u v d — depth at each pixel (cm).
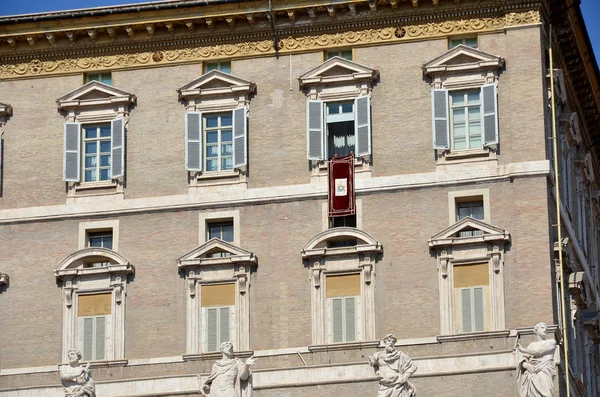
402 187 7975
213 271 8031
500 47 8056
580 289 8250
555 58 8456
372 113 8088
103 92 8300
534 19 8038
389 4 8131
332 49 8206
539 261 7788
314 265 7950
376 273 7912
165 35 8325
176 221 8119
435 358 7750
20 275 8194
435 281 7862
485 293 7806
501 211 7881
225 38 8281
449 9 8106
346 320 7894
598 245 9688
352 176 8019
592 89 8981
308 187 8050
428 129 8031
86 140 8312
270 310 7962
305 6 8162
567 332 8069
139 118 8275
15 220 8256
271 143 8144
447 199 7931
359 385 7806
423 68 8075
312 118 8106
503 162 7931
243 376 7481
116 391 7956
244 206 8088
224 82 8212
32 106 8388
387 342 7469
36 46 8425
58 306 8125
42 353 8088
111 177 8219
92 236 8219
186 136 8181
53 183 8281
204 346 7975
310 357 7875
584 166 8975
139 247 8119
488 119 7962
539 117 7938
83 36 8381
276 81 8206
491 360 7712
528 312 7744
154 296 8056
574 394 8106
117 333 8038
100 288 8100
